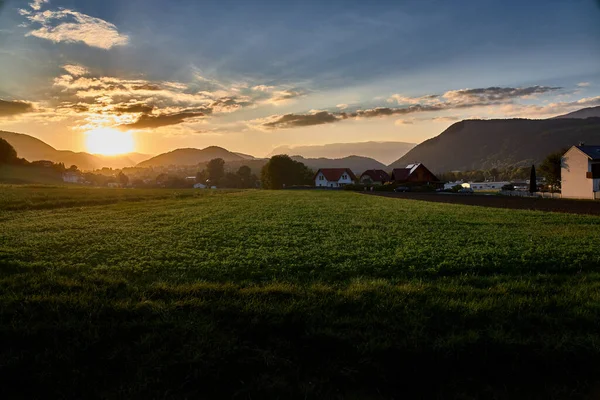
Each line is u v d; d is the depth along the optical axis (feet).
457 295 29.96
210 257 43.78
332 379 19.66
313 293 29.45
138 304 26.45
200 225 72.18
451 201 156.87
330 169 459.73
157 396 18.28
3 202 119.24
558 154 267.18
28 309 25.64
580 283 33.37
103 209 111.75
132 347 21.76
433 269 37.58
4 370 19.80
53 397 18.54
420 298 28.94
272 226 69.97
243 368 20.17
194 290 29.99
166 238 57.47
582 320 25.17
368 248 48.42
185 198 166.81
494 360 21.17
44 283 31.96
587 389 19.51
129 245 52.08
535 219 84.33
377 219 83.15
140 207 118.32
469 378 20.06
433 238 56.39
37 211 105.50
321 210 105.91
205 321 24.29
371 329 23.49
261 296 28.68
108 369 20.21
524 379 20.20
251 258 42.96
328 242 53.01
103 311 25.44
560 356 21.25
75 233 63.26
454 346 21.63
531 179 246.27
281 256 43.47
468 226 71.26
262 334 23.26
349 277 35.94
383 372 20.11
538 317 25.38
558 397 18.99
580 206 129.59
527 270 38.55
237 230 65.21
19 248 49.42
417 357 21.11
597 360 21.09
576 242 52.31
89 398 18.34
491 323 24.57
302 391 18.66
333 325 24.08
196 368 19.92
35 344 22.21
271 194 206.39
